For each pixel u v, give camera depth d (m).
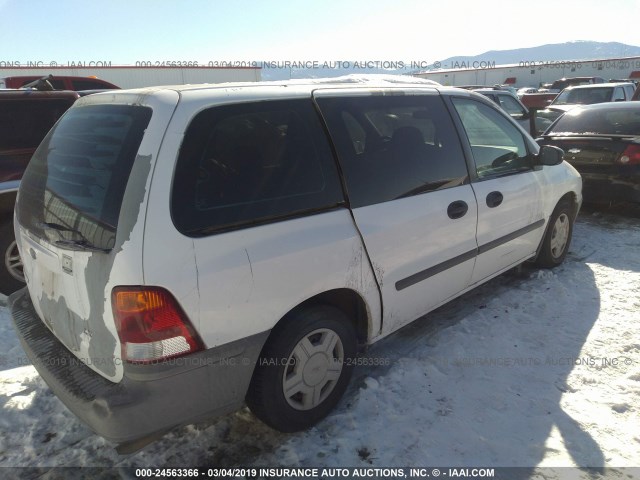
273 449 2.30
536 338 3.20
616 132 5.92
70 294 2.00
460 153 3.08
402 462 2.20
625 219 5.93
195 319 1.85
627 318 3.42
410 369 2.86
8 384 2.84
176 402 1.89
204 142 1.96
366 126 2.58
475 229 3.15
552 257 4.29
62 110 4.59
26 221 2.38
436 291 3.01
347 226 2.36
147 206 1.77
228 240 1.94
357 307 2.61
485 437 2.32
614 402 2.54
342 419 2.47
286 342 2.18
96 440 2.39
